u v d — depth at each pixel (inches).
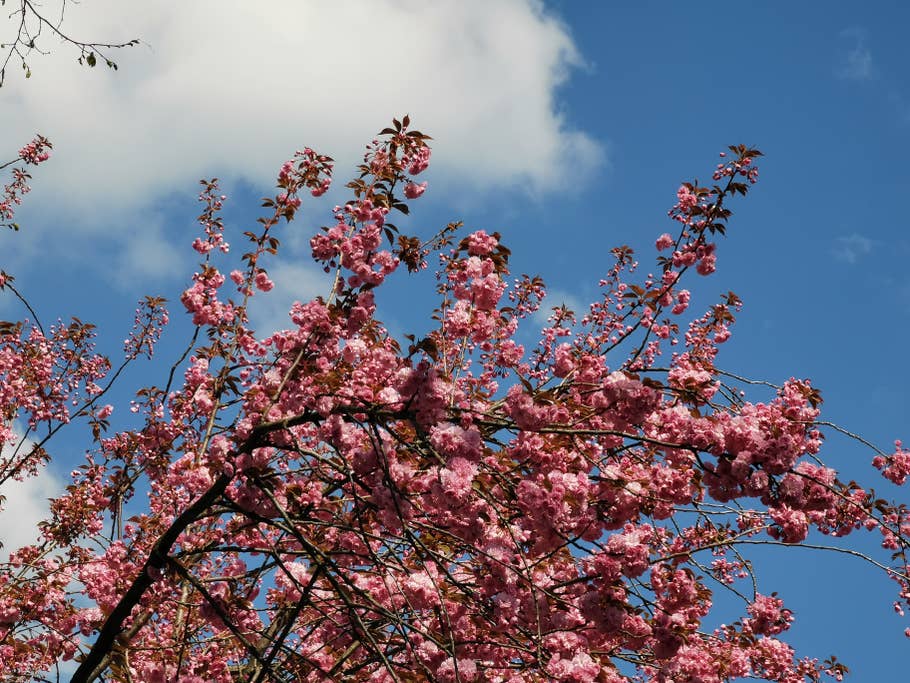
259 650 219.6
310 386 222.1
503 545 210.4
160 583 267.0
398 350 229.9
